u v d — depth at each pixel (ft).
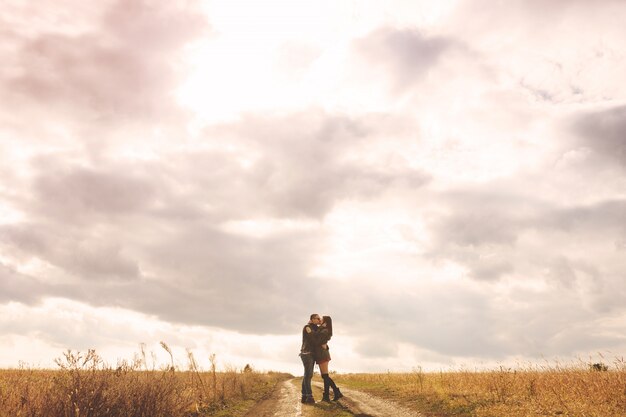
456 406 33.73
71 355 25.38
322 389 55.98
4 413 22.16
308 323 42.39
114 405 25.62
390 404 38.29
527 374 41.83
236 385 50.01
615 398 29.22
